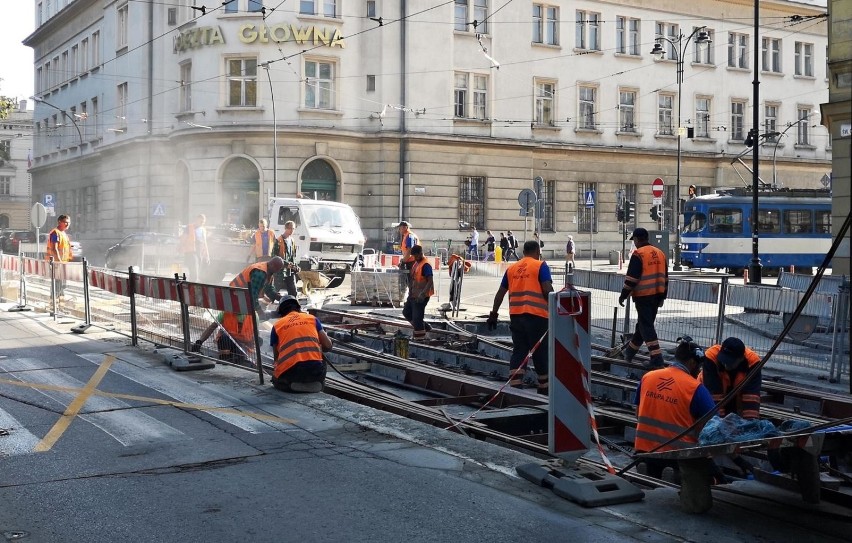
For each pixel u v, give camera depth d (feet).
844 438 17.54
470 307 69.31
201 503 18.43
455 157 135.03
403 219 130.72
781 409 30.48
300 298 67.56
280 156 125.39
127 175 152.15
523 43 142.31
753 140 82.17
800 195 124.06
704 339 45.42
